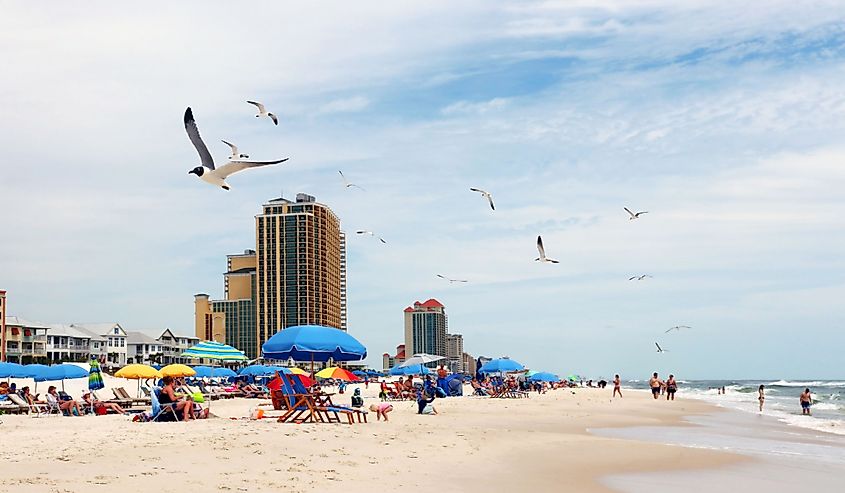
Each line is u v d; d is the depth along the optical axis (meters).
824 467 18.09
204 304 188.88
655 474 16.44
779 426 33.78
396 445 18.25
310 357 25.97
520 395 60.78
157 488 10.91
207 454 14.62
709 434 28.59
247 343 186.25
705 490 14.51
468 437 21.47
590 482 14.93
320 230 189.25
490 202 29.33
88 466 12.62
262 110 21.30
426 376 50.12
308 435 18.97
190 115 13.89
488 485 13.59
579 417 37.28
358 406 29.98
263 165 13.59
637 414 41.91
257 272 184.88
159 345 144.50
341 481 12.66
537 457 18.33
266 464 13.80
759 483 15.50
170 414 23.83
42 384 68.19
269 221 185.00
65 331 121.38
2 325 103.12
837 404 66.06
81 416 28.67
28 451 14.57
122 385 73.12
